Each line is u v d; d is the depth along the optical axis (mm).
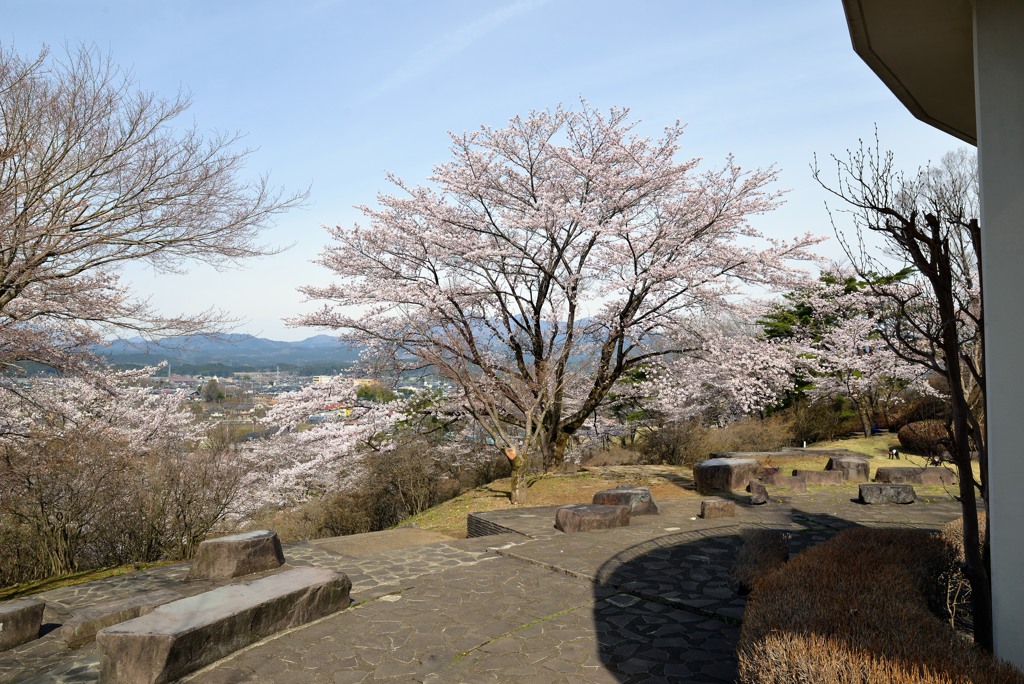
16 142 8531
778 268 14188
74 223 9492
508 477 17156
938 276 3977
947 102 4723
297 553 8750
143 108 9586
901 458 16562
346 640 5512
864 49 3986
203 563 7688
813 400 21922
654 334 15961
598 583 6965
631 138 15523
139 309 10602
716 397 19844
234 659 5156
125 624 5055
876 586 4180
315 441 16453
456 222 14953
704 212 14352
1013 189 3127
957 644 3252
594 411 18375
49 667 5449
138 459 14070
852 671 2877
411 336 14797
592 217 14914
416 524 12797
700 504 11461
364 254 15125
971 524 3953
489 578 7266
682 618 5902
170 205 9828
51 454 12586
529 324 16062
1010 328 3129
